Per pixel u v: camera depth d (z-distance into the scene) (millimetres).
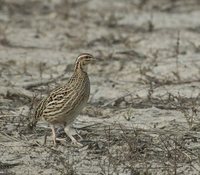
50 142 14539
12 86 18812
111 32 26438
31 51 23438
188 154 13805
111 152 13930
